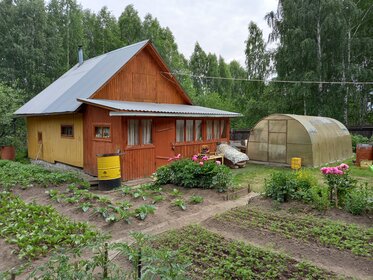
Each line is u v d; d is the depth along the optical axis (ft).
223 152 40.91
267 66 74.64
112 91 35.65
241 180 31.94
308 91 62.03
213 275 10.87
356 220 16.43
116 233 16.55
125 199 23.21
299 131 39.58
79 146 36.29
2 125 51.44
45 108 40.01
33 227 15.81
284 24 68.44
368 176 33.17
